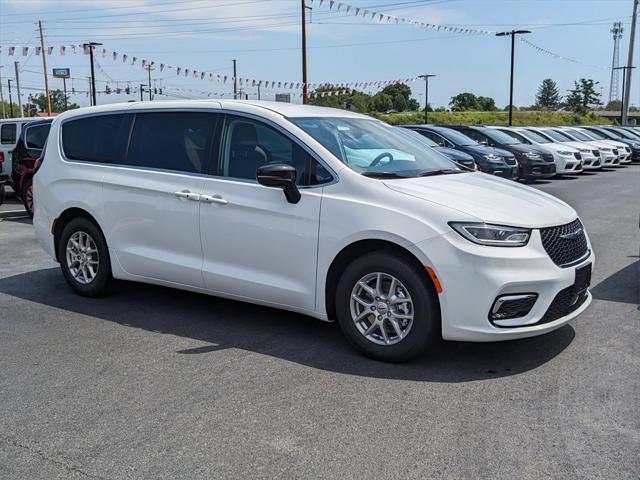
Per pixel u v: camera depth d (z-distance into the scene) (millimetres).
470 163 14055
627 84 38469
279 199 4691
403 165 4910
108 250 5812
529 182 18016
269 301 4859
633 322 5172
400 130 5762
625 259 7559
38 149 11641
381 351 4359
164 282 5453
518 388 3934
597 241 8758
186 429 3475
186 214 5164
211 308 5742
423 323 4184
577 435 3338
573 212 4645
